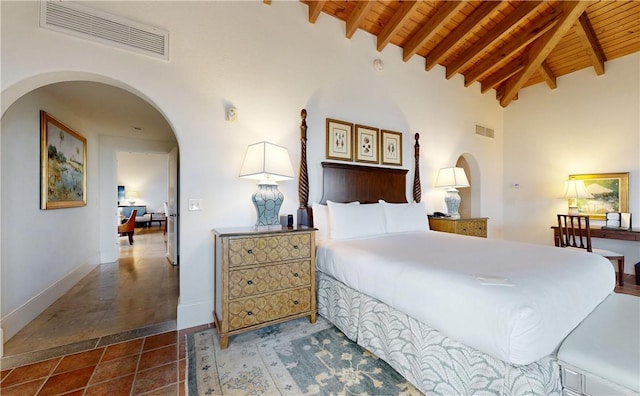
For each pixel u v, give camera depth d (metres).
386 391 1.44
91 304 2.61
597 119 4.02
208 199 2.31
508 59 4.07
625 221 3.68
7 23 1.66
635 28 3.33
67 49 1.82
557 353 1.15
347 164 3.13
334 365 1.67
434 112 4.02
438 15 3.08
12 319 2.04
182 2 2.21
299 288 2.17
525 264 1.58
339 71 3.11
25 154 2.28
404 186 3.63
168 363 1.70
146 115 3.35
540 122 4.60
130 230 6.01
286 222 2.54
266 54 2.60
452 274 1.40
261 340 1.96
